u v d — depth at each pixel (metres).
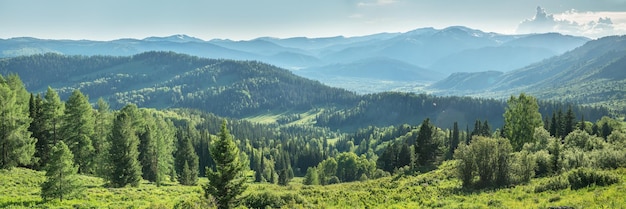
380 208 35.06
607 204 23.59
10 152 57.88
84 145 68.81
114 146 59.50
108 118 78.69
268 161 164.38
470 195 36.69
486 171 41.88
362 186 54.91
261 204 36.44
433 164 78.56
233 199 34.56
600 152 43.75
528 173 41.53
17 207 36.62
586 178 32.09
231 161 34.06
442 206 32.88
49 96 70.19
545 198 29.94
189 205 38.75
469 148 42.94
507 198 32.28
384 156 120.00
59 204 39.81
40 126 69.19
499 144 42.78
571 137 64.94
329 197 43.53
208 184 34.47
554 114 107.50
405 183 52.81
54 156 40.62
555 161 45.38
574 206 24.31
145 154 76.06
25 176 56.09
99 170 62.34
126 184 60.44
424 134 82.75
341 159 145.75
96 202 43.09
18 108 60.88
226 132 34.22
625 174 34.44
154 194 53.72
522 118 77.38
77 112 68.44
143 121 82.44
